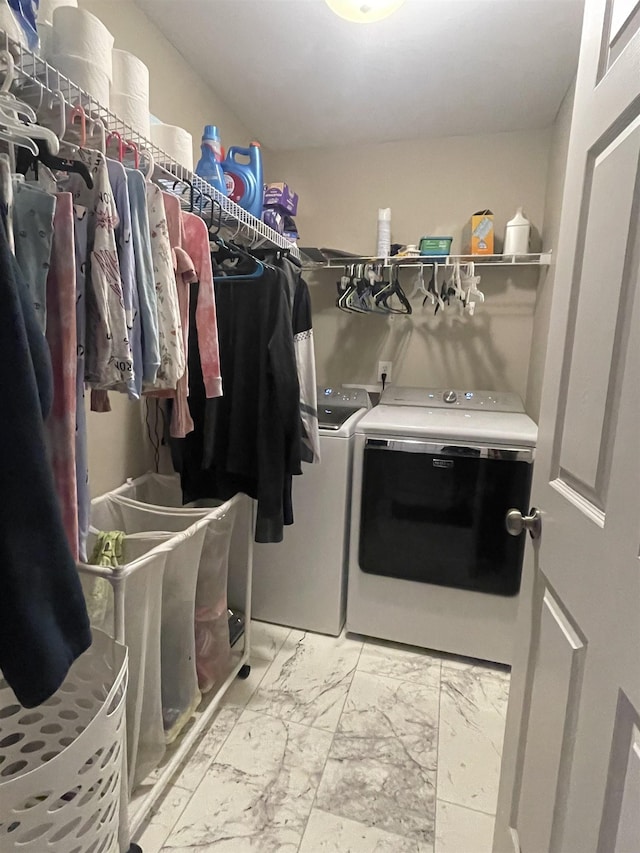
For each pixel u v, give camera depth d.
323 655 1.99
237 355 1.70
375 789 1.38
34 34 0.91
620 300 0.66
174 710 1.45
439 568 1.96
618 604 0.62
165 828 1.25
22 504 0.65
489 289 2.57
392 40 1.81
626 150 0.67
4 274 0.64
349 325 2.80
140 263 1.02
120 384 1.00
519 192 2.49
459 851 1.22
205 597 1.61
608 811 0.62
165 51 1.83
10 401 0.64
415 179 2.63
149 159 1.15
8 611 0.65
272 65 1.98
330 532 2.05
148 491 1.83
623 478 0.62
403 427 1.94
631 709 0.58
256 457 1.72
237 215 1.68
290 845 1.22
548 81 2.03
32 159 0.91
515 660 1.11
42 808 0.76
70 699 1.05
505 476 1.83
